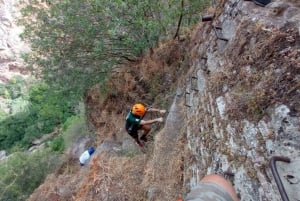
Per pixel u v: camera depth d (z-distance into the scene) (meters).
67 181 10.59
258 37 3.61
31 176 12.79
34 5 10.26
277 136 2.78
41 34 9.38
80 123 15.26
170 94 8.62
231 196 1.59
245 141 3.28
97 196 7.57
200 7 8.23
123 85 10.37
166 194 6.17
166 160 6.92
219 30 5.14
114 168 8.03
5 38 31.41
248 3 4.32
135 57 10.19
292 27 3.21
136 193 7.18
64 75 9.77
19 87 28.44
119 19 8.45
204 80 5.46
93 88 11.44
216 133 4.10
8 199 12.06
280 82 2.95
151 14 8.65
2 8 31.34
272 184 2.79
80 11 8.86
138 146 8.71
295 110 2.68
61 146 15.94
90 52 9.66
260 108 3.07
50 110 17.58
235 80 3.81
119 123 10.30
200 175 4.65
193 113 5.71
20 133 23.05
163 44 9.50
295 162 2.57
